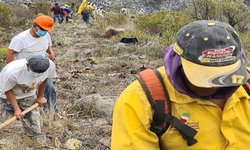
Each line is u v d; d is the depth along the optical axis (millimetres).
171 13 20391
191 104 2246
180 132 2268
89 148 5984
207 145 2283
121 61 12500
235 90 2219
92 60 12875
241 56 2111
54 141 6109
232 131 2289
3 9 23109
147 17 20062
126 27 21562
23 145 5711
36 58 5152
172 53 2221
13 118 5387
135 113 2266
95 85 9680
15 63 5281
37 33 6254
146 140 2273
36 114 5801
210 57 2035
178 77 2197
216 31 2064
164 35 17953
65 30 23031
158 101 2244
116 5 51000
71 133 6406
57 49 16500
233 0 21969
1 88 5363
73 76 10531
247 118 2311
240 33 20297
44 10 31781
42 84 5562
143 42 16406
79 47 16594
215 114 2268
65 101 8281
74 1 47750
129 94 2291
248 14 21281
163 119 2258
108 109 7312
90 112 7277
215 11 21562
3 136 6168
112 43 16969
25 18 27797
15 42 6246
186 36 2115
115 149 2299
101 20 25734
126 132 2268
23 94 5543
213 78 2041
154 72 2309
